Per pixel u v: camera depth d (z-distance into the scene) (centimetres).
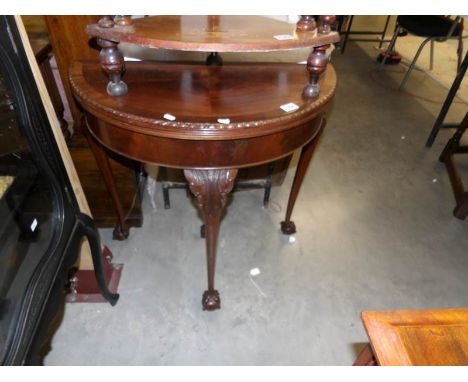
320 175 181
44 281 68
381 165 191
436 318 58
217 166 79
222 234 144
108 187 119
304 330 112
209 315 114
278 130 76
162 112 75
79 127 125
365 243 144
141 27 76
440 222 157
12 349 58
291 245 141
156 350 104
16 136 64
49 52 110
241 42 69
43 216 73
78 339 106
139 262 131
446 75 304
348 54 340
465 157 199
